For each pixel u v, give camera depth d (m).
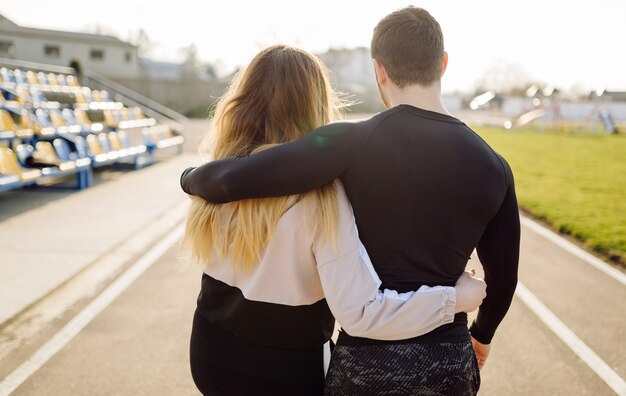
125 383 3.02
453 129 1.37
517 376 3.23
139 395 2.90
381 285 1.33
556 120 32.88
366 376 1.32
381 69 1.44
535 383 3.15
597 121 31.69
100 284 4.64
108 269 5.06
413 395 1.30
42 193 8.77
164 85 39.25
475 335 1.63
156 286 4.63
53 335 3.60
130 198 8.50
